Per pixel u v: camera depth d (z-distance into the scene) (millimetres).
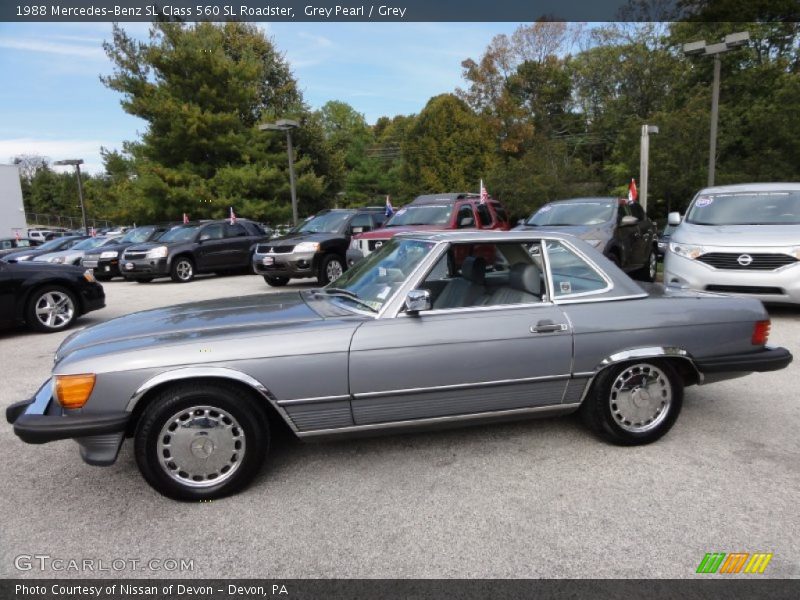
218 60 28562
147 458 3182
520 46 46281
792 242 7406
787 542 2789
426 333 3475
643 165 15875
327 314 3641
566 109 48344
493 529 2949
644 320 3783
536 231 3959
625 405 3867
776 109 24047
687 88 33438
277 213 29594
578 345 3691
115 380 3084
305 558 2744
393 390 3432
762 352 4012
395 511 3152
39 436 3031
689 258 8055
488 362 3555
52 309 8711
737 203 8734
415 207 11492
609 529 2926
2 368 6594
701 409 4656
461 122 39406
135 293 13383
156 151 28125
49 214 77062
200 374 3150
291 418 3340
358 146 49812
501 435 4168
